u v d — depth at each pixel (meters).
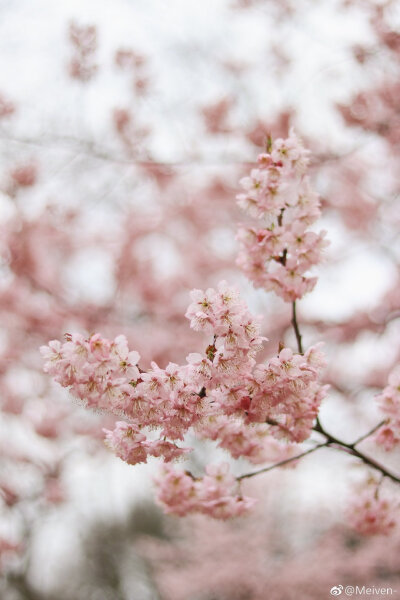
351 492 3.78
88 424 7.63
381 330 7.11
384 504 3.66
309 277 2.92
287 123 6.75
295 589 10.11
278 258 2.92
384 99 6.44
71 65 6.07
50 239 7.47
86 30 5.96
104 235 8.25
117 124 6.34
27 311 7.28
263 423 2.91
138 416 2.44
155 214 8.33
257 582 10.29
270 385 2.50
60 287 7.67
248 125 6.84
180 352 7.54
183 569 10.82
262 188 2.82
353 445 3.10
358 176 7.57
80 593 15.56
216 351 2.44
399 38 6.20
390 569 10.28
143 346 7.45
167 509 3.26
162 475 3.21
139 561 15.10
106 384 2.37
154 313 8.01
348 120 6.45
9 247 7.21
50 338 7.36
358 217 7.84
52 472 8.13
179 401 2.43
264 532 11.10
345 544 11.31
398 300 7.23
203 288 8.22
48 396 7.55
